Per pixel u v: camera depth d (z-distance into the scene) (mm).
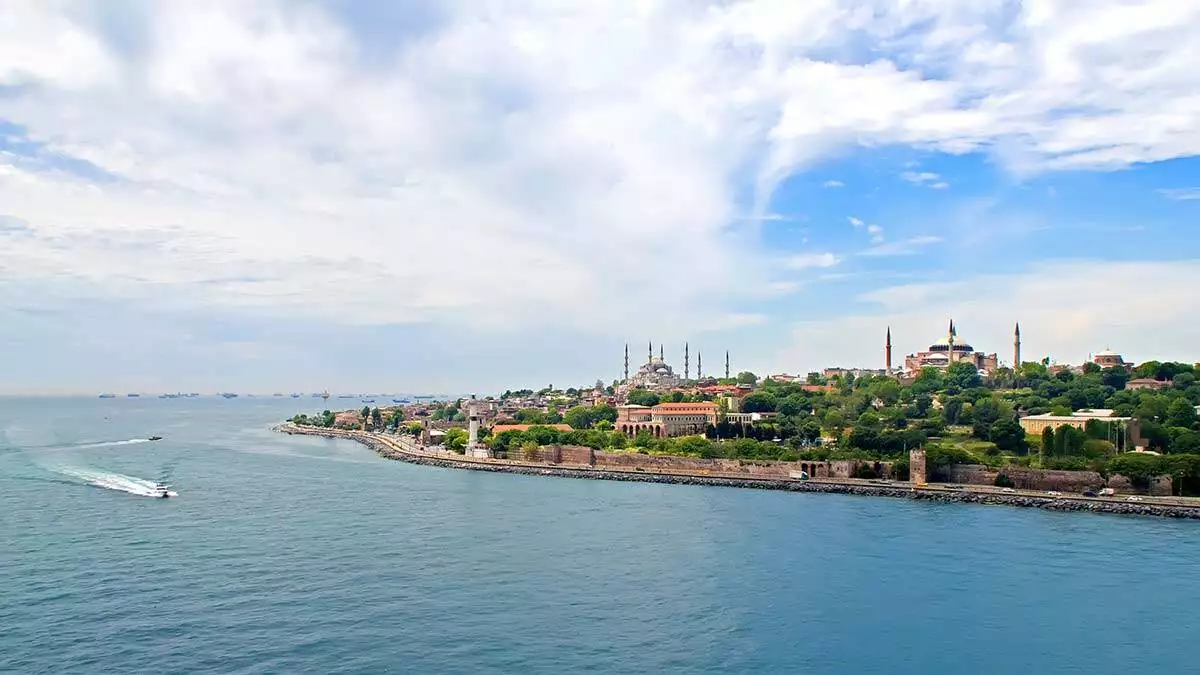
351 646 108750
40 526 180250
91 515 194750
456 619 120000
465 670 102000
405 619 119500
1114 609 127312
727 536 178500
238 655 105062
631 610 125312
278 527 183500
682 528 187875
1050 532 183000
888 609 127000
